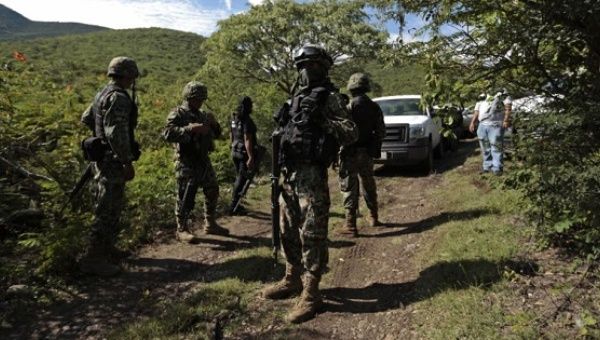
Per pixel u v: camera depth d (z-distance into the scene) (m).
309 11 16.55
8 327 4.05
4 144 6.41
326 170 4.07
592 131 3.48
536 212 4.27
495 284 3.86
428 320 3.65
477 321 3.40
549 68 3.88
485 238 4.84
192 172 5.93
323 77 4.05
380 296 4.30
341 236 6.00
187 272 5.15
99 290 4.74
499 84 4.00
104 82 11.28
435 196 7.57
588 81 3.77
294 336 3.70
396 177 9.68
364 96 5.93
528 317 3.34
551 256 4.20
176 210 6.08
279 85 16.86
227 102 14.95
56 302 4.50
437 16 3.86
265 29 16.75
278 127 4.20
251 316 4.06
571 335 3.11
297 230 4.27
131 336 3.80
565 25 3.54
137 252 5.80
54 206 5.74
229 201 7.89
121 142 4.75
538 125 3.58
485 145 8.10
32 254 5.36
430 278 4.32
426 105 4.34
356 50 16.33
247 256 5.39
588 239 3.68
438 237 5.35
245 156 7.20
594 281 3.69
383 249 5.46
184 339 3.75
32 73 9.00
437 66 4.07
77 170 6.31
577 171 3.41
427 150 9.59
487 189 7.00
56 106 7.75
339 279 4.76
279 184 4.25
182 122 5.75
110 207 4.98
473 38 3.90
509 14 3.75
